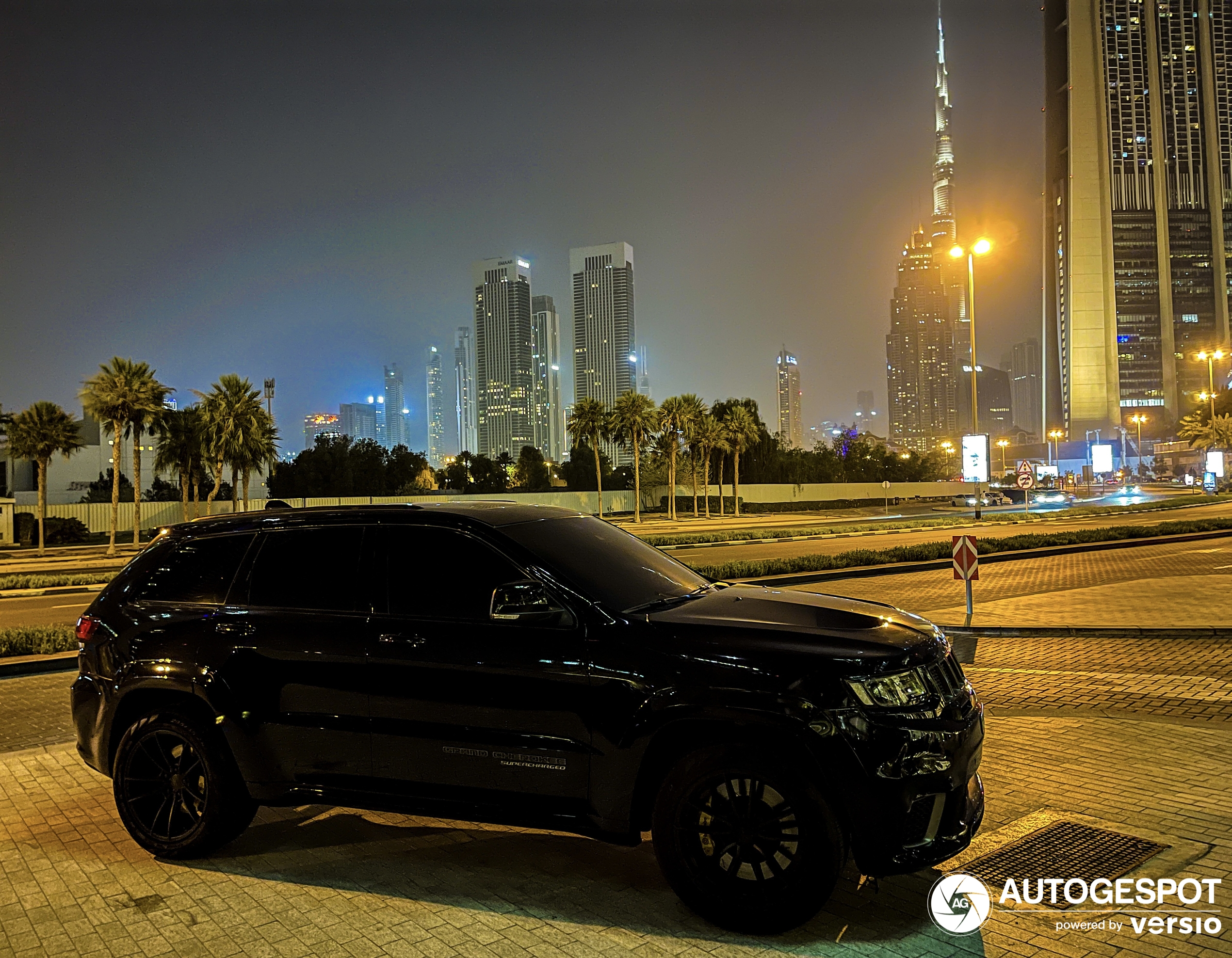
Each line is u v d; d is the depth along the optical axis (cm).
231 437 5169
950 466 14788
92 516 5975
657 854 375
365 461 7719
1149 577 1670
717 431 8138
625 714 372
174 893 418
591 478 9306
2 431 5078
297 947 359
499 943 356
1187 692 760
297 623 441
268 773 439
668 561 493
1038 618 1182
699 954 344
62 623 1559
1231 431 8262
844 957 338
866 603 448
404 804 416
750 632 376
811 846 345
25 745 733
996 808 493
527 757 390
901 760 341
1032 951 341
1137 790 517
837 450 12750
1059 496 8719
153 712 461
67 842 490
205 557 485
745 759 354
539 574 408
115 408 4494
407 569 435
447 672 404
